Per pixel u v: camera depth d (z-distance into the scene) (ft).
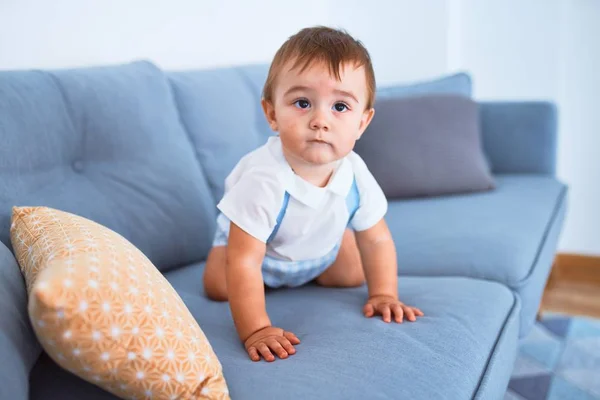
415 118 7.07
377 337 3.59
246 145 5.97
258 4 8.22
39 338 2.73
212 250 4.52
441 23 9.22
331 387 3.07
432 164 6.84
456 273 5.06
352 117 3.83
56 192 4.34
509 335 4.13
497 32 9.61
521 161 8.02
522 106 8.04
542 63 9.48
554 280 9.17
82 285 2.73
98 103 4.78
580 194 9.73
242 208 3.92
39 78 4.57
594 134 9.49
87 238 3.12
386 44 9.55
